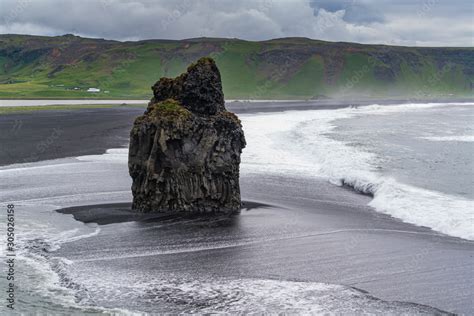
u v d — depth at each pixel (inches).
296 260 979.3
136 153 1353.3
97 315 738.2
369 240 1107.9
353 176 1733.5
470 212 1296.8
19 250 1010.7
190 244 1070.4
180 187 1339.8
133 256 990.4
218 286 851.4
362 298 812.0
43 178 1740.9
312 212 1355.8
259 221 1258.0
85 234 1130.0
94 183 1667.1
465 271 924.6
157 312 754.2
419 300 808.3
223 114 1405.0
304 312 761.0
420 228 1206.3
